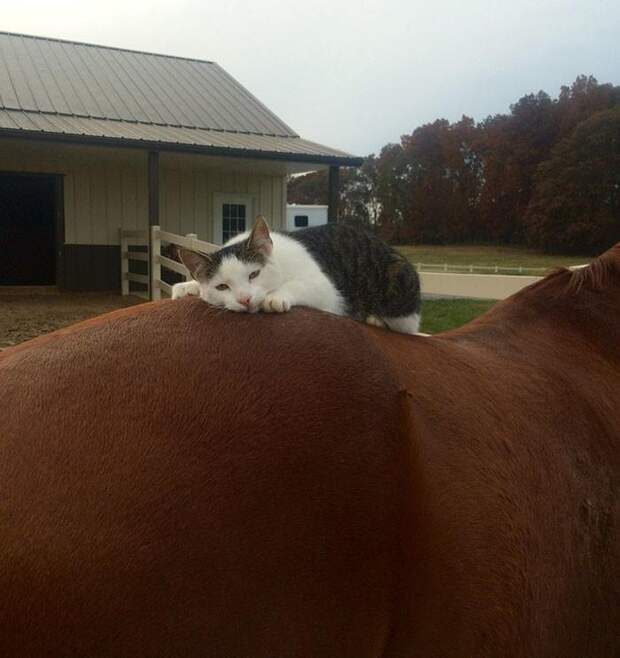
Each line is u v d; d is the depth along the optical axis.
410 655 1.29
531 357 1.91
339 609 1.20
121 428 1.12
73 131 11.30
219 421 1.17
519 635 1.43
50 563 1.00
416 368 1.49
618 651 1.75
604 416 1.88
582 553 1.63
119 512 1.05
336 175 13.64
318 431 1.22
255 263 1.74
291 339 1.33
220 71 19.14
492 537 1.38
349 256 2.08
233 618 1.10
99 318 1.41
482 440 1.47
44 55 16.58
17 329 8.94
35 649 0.99
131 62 17.94
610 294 2.22
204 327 1.33
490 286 5.34
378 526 1.23
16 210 15.88
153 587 1.05
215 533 1.10
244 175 15.91
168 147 11.62
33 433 1.09
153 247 11.50
